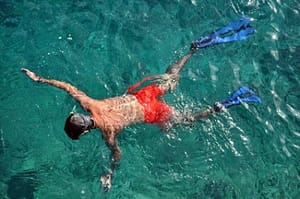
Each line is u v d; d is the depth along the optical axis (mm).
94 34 9375
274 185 7961
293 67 9133
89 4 9820
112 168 6977
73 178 7895
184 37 9383
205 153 8109
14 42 9211
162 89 7773
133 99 7430
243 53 9211
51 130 8281
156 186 7867
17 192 7754
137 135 8148
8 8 9695
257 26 9531
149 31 9453
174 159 8055
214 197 7809
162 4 9844
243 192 7879
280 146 8258
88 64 8961
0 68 8875
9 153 8094
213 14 9719
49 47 9141
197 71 8883
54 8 9734
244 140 8250
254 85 8828
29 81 8719
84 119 6508
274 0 9828
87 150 8078
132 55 9109
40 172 7957
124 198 7758
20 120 8367
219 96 8609
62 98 8523
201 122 8211
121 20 9594
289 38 9469
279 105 8633
